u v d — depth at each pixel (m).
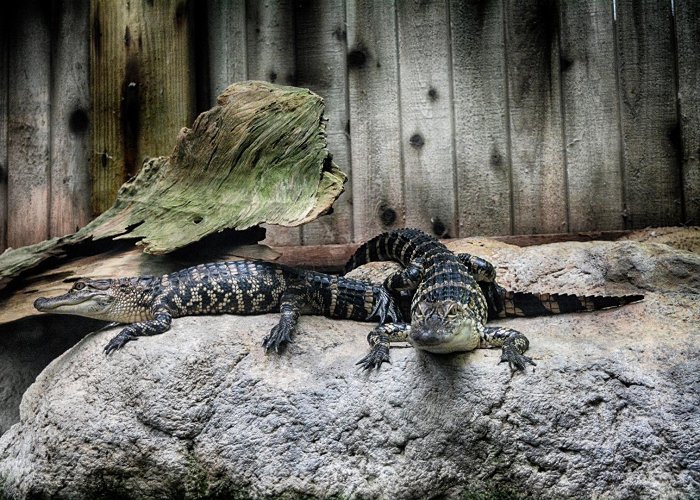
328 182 2.24
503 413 1.80
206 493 1.85
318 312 2.19
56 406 1.93
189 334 1.98
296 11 2.61
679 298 2.07
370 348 1.96
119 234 2.31
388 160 2.58
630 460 1.76
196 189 2.32
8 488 1.95
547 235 2.50
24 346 2.40
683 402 1.78
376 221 2.58
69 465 1.88
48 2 2.64
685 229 2.45
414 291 2.21
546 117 2.53
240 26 2.62
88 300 2.10
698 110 2.48
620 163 2.51
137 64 2.57
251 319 2.07
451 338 1.81
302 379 1.89
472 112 2.56
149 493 1.87
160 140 2.56
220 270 2.15
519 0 2.54
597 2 2.52
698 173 2.47
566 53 2.53
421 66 2.58
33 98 2.64
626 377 1.81
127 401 1.90
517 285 2.25
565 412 1.79
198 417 1.88
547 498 1.77
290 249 2.56
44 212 2.62
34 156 2.63
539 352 1.88
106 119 2.57
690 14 2.49
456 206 2.56
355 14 2.60
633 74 2.50
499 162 2.55
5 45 2.64
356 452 1.82
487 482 1.79
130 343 1.97
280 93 2.32
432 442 1.81
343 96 2.60
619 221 2.50
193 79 2.60
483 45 2.56
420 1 2.58
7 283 2.27
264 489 1.82
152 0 2.58
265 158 2.28
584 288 2.21
